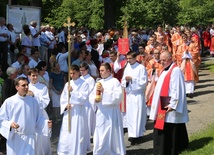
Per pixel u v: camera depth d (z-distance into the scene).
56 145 10.05
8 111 7.29
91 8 45.97
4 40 14.63
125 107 10.36
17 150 7.29
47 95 9.17
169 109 8.00
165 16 37.94
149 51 13.55
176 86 8.00
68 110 8.52
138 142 9.94
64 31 19.44
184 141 8.42
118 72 11.22
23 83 7.29
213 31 27.91
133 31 22.25
